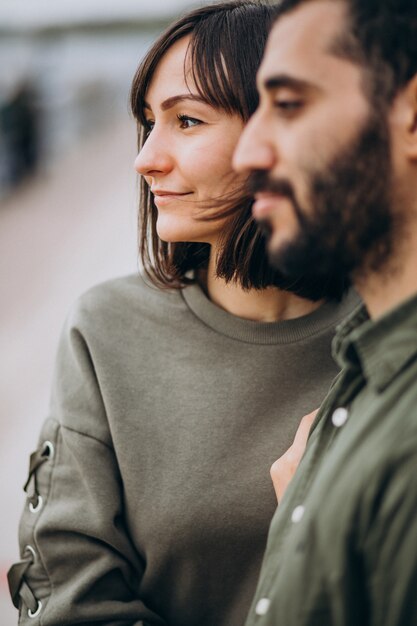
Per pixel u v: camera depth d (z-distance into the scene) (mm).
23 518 1425
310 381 1351
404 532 789
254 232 1268
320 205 858
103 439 1384
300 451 1197
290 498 1013
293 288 1322
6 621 3014
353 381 962
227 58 1232
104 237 8344
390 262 881
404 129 850
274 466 1219
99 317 1448
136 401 1376
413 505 787
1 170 11641
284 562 907
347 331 1012
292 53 863
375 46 844
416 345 865
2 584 3201
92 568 1342
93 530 1340
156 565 1342
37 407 4910
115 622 1319
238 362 1361
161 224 1298
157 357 1398
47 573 1372
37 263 7941
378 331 891
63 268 7648
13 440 4508
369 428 859
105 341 1421
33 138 11883
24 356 5828
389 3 847
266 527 1301
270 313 1379
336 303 1380
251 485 1307
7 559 3361
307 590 855
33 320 6539
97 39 15688
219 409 1347
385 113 847
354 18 849
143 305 1442
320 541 853
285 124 876
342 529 831
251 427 1337
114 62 15367
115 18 15750
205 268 1432
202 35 1243
